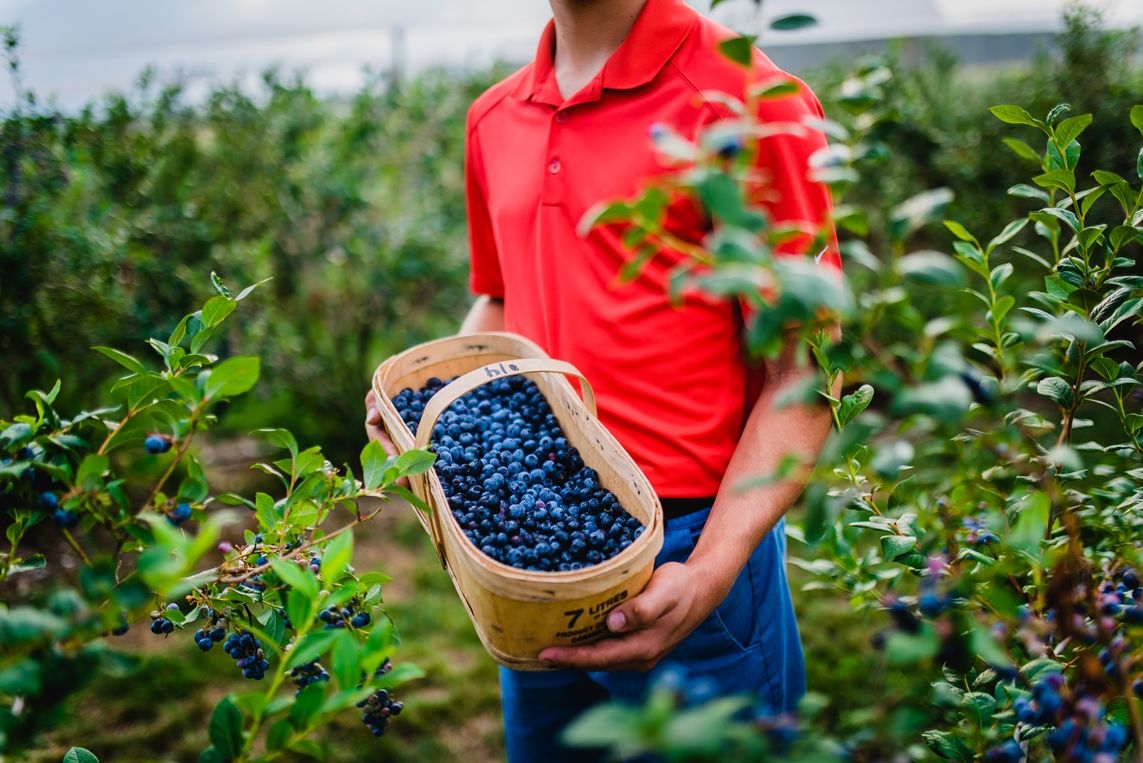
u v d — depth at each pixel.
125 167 3.78
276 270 4.52
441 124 4.95
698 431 1.40
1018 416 1.00
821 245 0.70
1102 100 4.09
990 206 4.23
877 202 4.45
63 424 0.98
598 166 1.43
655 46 1.40
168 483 3.69
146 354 3.72
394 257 4.52
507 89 1.66
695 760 0.59
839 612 2.99
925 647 0.66
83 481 0.88
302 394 4.57
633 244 0.66
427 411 1.20
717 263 0.56
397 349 4.77
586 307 1.43
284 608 1.08
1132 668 0.84
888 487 1.01
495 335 1.58
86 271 3.43
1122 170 3.98
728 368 1.43
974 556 0.96
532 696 1.55
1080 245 1.09
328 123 4.75
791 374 1.31
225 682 2.80
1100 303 1.06
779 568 1.51
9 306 3.24
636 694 1.41
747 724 0.67
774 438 1.29
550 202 1.47
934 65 5.00
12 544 0.96
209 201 4.24
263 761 0.77
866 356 0.65
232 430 4.84
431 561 3.62
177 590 0.92
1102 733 0.74
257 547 1.08
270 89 4.43
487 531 1.17
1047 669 0.84
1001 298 1.05
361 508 4.08
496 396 1.56
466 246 4.85
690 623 1.16
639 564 1.05
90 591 0.78
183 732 2.59
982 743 0.87
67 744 2.52
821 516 0.73
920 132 4.32
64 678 0.78
